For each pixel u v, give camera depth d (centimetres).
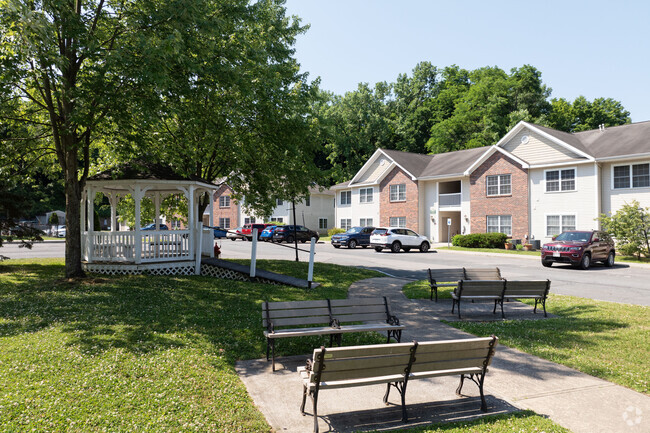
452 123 5666
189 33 1174
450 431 438
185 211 2114
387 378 470
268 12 1805
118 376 567
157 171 1511
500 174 3222
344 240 3259
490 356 512
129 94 1120
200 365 619
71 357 629
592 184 2725
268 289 1230
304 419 471
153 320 852
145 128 1218
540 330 851
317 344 748
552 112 5781
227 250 2828
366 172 4294
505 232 3198
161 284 1234
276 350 715
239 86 1388
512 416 475
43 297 1038
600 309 1057
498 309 1090
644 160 2545
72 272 1283
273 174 1858
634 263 2206
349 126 6109
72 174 1285
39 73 1079
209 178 1938
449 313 1032
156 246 1492
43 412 461
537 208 3014
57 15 1026
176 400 500
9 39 1005
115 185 1462
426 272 1847
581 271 1912
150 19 1136
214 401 504
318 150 2045
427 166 3994
